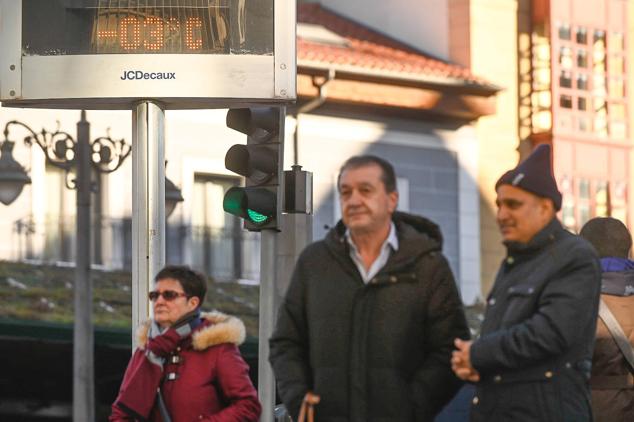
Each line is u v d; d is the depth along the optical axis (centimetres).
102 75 2269
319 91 6347
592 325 1534
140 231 2309
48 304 5066
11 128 5831
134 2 2277
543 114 7231
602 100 7431
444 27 7131
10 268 5422
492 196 7012
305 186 2545
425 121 6806
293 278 1636
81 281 4438
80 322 4444
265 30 2286
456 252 6869
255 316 5591
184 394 1798
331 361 1591
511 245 1568
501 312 1551
